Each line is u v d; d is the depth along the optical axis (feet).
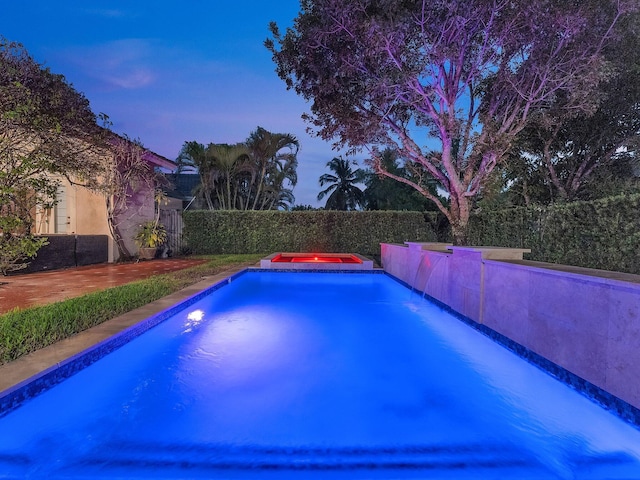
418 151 36.24
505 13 27.86
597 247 19.44
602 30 28.19
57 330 12.45
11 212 19.26
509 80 30.14
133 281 25.39
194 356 13.66
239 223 52.42
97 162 27.25
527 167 41.98
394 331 17.06
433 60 29.17
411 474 6.98
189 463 7.23
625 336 8.42
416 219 53.88
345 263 34.91
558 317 10.72
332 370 12.50
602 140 36.99
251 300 23.45
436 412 9.64
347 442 8.16
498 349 13.97
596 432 8.61
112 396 10.42
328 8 29.50
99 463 7.30
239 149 69.36
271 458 7.52
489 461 7.48
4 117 18.08
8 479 6.79
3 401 7.88
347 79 33.14
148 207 46.44
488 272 14.97
